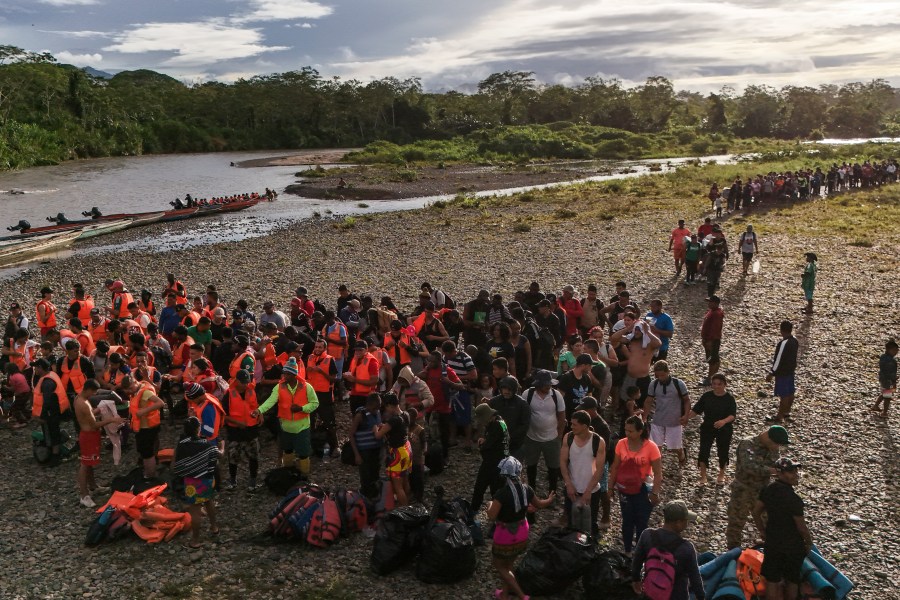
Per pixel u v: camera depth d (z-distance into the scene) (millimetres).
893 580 7914
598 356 11336
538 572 7516
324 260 29609
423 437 10094
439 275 26000
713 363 13820
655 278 24531
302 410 10086
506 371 9695
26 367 13531
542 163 95188
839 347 16781
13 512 9766
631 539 8203
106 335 14828
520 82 178625
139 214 45031
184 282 26219
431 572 7855
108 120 121750
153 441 10203
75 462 11523
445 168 84938
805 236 31609
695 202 44156
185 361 12609
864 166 50062
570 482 8273
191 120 139750
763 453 7996
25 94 116688
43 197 59219
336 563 8383
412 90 166125
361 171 79188
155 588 7875
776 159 81938
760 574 7090
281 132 142500
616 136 132625
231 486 10367
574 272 25891
